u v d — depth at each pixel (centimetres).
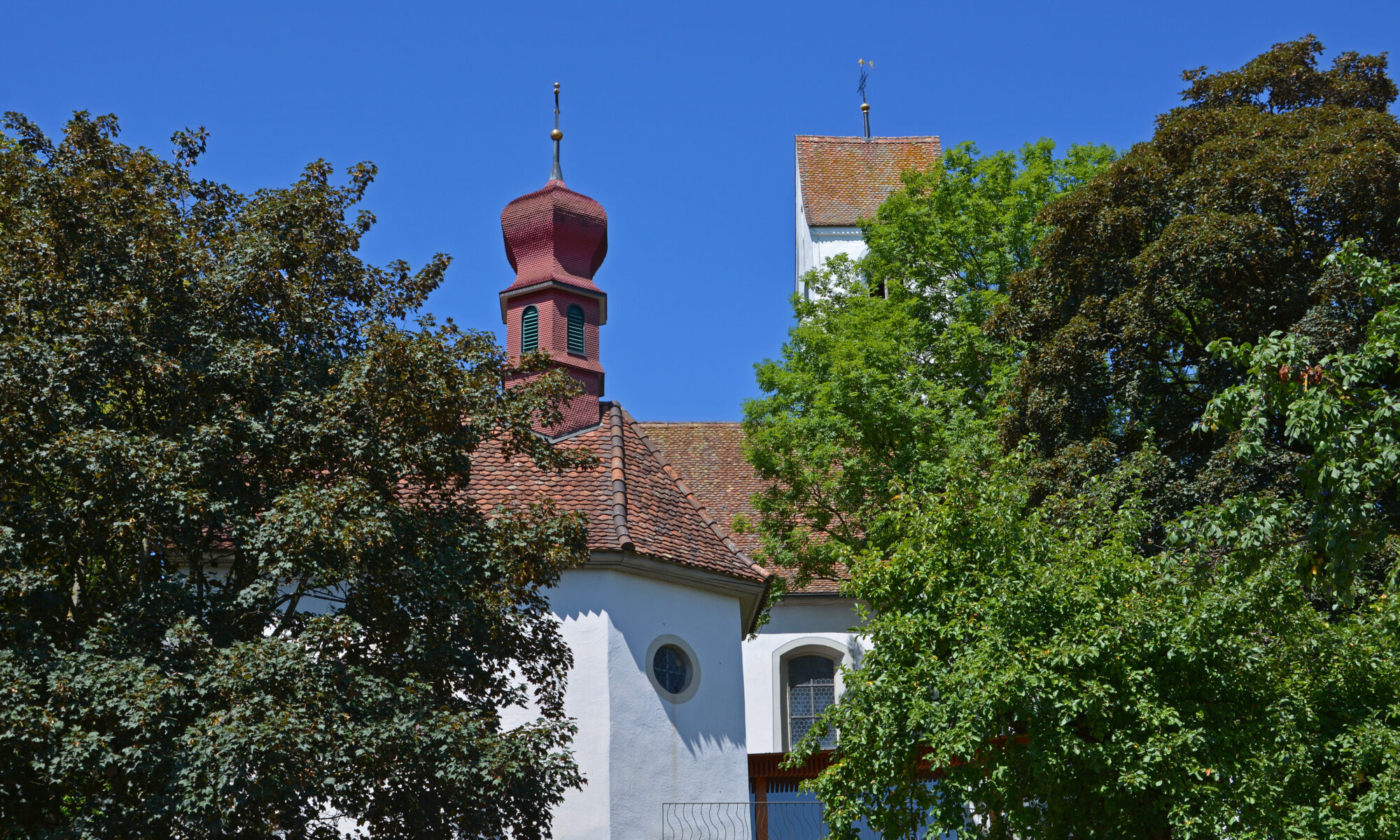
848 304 3206
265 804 1286
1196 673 1620
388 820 1471
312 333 1611
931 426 2770
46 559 1470
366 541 1399
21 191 1538
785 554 2767
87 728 1319
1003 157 3388
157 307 1493
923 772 1902
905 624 1684
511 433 1658
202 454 1410
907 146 5025
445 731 1391
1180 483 2198
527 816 1498
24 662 1289
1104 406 2473
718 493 3400
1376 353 1300
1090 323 2448
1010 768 1600
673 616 2180
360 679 1392
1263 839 1509
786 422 2822
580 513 1672
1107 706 1560
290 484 1477
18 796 1335
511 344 2662
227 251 1606
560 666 1664
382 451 1491
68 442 1325
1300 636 1677
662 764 2058
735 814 2053
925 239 3294
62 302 1452
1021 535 1747
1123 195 2552
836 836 1673
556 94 2800
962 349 3039
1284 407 1348
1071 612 1641
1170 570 1686
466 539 1564
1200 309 2408
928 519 1777
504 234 2725
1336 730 1653
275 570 1391
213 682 1288
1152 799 1589
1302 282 2319
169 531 1418
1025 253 3288
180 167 1730
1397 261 2314
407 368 1511
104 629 1337
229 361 1468
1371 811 1510
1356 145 2325
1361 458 1283
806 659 3012
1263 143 2459
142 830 1264
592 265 2738
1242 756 1569
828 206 4816
